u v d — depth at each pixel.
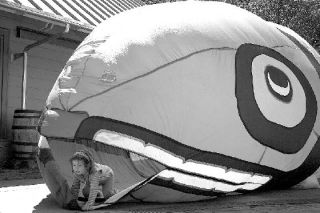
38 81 11.46
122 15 6.09
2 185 7.68
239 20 6.36
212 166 5.55
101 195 5.46
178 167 5.39
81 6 11.75
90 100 5.21
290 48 6.75
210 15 6.12
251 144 5.70
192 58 5.51
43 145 6.04
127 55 5.38
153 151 5.26
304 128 6.34
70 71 5.50
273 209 5.60
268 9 19.83
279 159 6.13
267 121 5.83
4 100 10.73
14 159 9.88
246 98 5.67
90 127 5.19
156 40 5.52
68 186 5.53
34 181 8.22
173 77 5.36
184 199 5.84
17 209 5.52
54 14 9.67
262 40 6.36
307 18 19.52
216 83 5.51
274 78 6.11
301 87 6.44
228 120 5.48
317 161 6.88
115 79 5.26
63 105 5.27
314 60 7.06
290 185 7.04
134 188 5.28
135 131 5.16
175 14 5.93
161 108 5.23
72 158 5.41
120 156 5.79
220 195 6.21
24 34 11.14
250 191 6.63
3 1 8.66
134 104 5.20
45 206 5.71
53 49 11.80
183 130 5.28
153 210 5.38
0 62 10.71
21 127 9.76
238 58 5.82
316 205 5.91
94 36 5.81
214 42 5.75
